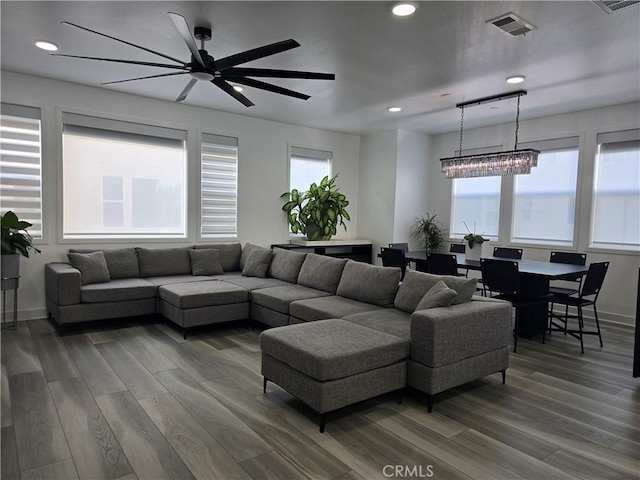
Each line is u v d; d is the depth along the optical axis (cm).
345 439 232
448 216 691
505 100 488
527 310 433
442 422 254
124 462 206
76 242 480
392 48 344
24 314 454
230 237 595
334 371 239
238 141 592
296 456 214
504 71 393
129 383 300
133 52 367
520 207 601
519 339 432
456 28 305
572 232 546
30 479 192
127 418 249
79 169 484
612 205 510
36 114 446
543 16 284
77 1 276
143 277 495
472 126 637
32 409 258
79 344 383
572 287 538
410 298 346
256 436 233
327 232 648
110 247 504
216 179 579
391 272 376
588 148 525
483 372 298
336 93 473
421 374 270
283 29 311
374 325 311
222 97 504
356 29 310
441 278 337
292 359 256
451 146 684
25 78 438
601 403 283
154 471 199
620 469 209
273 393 289
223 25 306
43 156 453
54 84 454
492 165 480
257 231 621
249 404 272
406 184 682
